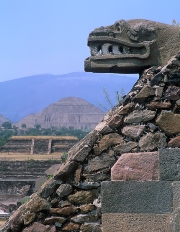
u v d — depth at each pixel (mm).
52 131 174625
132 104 7316
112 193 7125
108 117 7953
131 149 7246
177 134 7273
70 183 7293
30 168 82125
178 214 6977
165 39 7887
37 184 47312
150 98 7332
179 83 7324
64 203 7289
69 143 93938
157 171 7133
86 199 7270
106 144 7277
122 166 7184
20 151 93312
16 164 82938
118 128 7309
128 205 7090
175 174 7094
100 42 7992
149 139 7254
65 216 7301
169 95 7309
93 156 7285
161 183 7086
